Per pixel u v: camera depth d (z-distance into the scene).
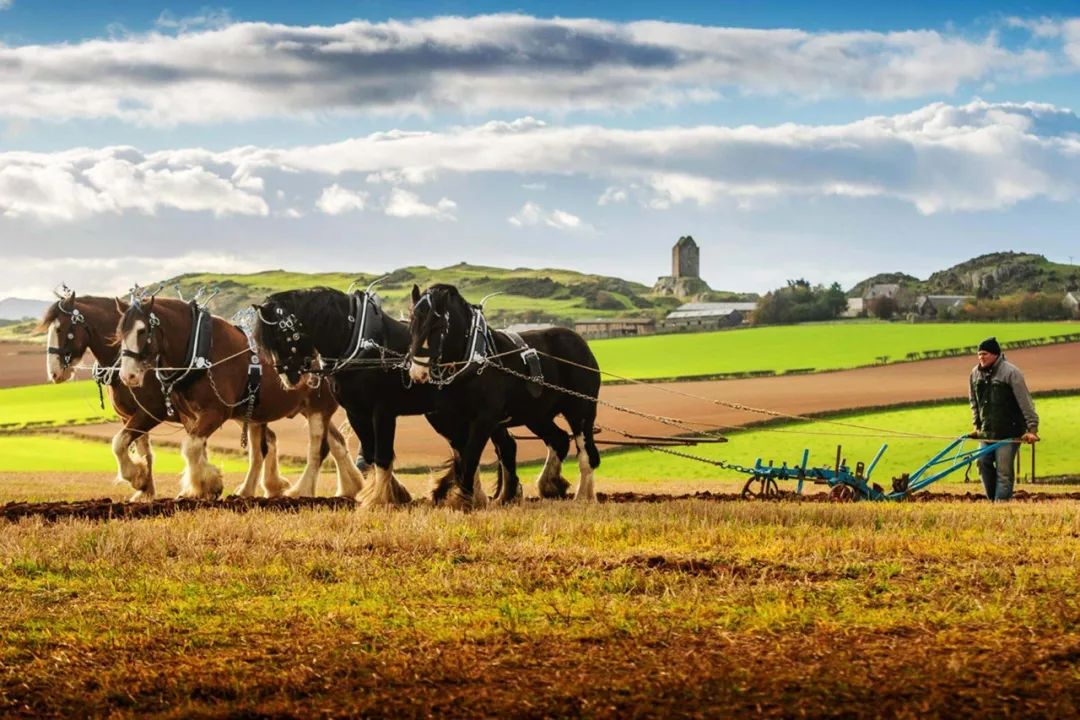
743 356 95.50
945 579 11.20
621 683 7.98
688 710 7.53
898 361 83.62
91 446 61.00
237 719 7.54
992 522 15.39
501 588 11.00
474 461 17.73
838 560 12.30
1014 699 7.59
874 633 9.24
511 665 8.52
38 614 10.09
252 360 20.14
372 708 7.66
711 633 9.34
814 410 60.38
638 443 21.16
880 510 16.64
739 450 51.88
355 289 18.34
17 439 64.38
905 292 174.25
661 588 11.05
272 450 21.91
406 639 9.23
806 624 9.54
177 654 8.88
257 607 10.36
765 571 11.70
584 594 10.84
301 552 12.98
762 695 7.73
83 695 7.98
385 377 18.12
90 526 14.69
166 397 19.52
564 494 20.88
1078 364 76.12
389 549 13.24
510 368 18.34
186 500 18.89
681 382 77.06
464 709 7.62
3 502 21.81
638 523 14.84
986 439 20.62
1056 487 30.30
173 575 11.70
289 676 8.24
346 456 21.39
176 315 19.53
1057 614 9.55
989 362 20.55
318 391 20.89
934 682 7.92
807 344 103.75
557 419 45.97
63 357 20.12
